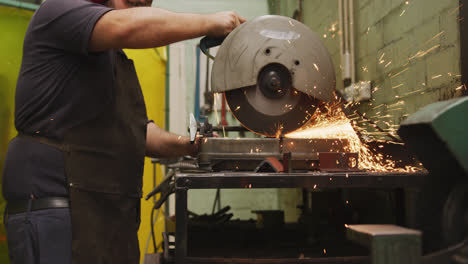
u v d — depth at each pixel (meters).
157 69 2.58
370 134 1.60
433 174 0.57
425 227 0.58
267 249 1.08
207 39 1.13
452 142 0.49
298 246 1.11
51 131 0.82
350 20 1.87
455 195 0.51
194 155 1.23
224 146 1.04
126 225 0.93
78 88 0.84
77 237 0.80
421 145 0.56
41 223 0.78
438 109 0.51
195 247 1.10
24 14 1.92
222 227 1.36
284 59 1.02
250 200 2.93
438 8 1.25
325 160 0.98
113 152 0.91
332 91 1.09
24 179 0.80
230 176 0.84
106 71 0.90
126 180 0.95
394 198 1.13
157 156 1.25
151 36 0.83
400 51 1.48
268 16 1.07
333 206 1.44
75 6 0.81
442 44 1.23
